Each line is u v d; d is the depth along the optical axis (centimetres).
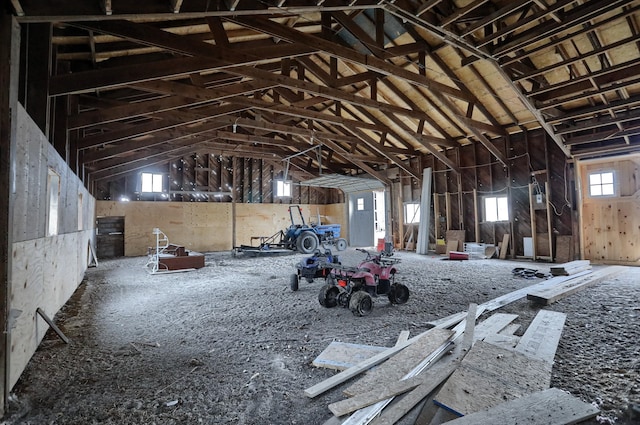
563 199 824
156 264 731
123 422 183
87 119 518
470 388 197
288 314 398
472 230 1023
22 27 319
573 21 427
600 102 668
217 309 423
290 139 1357
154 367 254
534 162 877
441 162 1118
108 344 303
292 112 797
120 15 252
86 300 471
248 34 569
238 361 264
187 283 603
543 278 604
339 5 383
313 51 507
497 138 957
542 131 856
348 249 1267
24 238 239
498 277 624
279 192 1497
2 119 194
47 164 304
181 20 453
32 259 262
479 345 254
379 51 582
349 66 810
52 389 221
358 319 375
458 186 1046
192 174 1297
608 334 303
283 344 300
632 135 700
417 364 234
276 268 791
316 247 1105
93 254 873
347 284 432
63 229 418
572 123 732
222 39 436
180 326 355
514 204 920
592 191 803
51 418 188
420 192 1183
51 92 354
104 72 384
